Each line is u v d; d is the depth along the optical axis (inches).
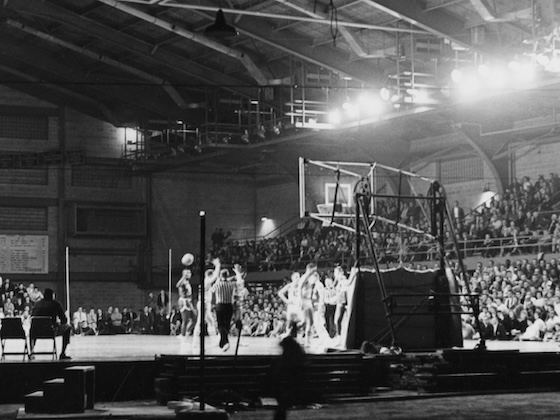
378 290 978.1
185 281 1091.9
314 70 1740.9
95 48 1932.8
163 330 1893.5
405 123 1809.8
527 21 1359.5
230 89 1871.3
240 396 794.8
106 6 1672.0
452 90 1459.2
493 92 1451.8
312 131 1815.9
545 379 933.8
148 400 832.9
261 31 1558.8
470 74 1445.6
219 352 925.2
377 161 1953.7
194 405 739.4
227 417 633.6
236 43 1721.2
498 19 1334.9
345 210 1360.7
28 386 808.9
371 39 1574.8
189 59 1846.7
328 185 1507.1
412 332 979.9
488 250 1578.5
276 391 542.3
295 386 541.0
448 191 1925.4
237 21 1537.9
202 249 636.7
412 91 1488.7
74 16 1718.8
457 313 940.0
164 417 639.1
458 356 908.0
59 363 815.1
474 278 1455.5
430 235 1021.8
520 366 930.7
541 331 1252.5
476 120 1731.1
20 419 682.8
